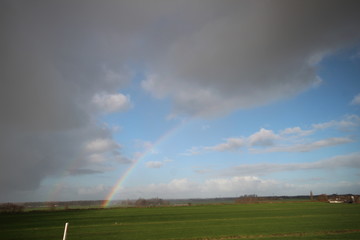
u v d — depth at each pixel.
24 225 50.38
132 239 33.41
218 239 32.12
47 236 36.84
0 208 94.19
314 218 51.91
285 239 30.95
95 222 53.12
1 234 39.41
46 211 92.62
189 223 48.38
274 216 58.12
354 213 61.38
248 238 32.12
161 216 63.94
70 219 60.38
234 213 68.31
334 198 130.88
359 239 30.62
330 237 31.86
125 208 107.00
